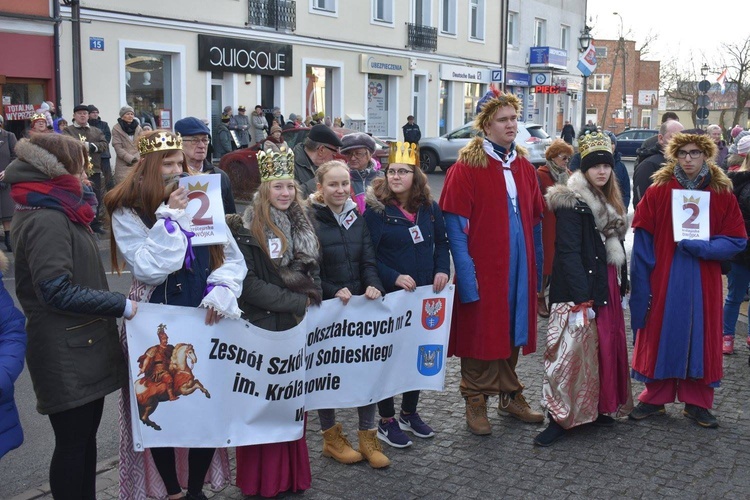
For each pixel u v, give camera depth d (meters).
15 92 15.70
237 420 3.85
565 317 4.78
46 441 4.98
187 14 18.84
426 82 28.67
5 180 3.29
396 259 4.67
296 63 22.45
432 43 28.38
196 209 3.59
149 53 18.47
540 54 36.56
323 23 23.28
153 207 3.49
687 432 4.99
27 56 15.62
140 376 3.55
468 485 4.26
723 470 4.42
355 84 24.97
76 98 16.50
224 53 19.88
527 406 5.24
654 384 5.17
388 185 4.71
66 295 3.21
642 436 4.93
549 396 4.82
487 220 4.83
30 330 3.35
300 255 4.00
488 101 4.91
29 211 3.27
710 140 4.98
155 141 3.50
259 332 3.81
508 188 4.90
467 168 4.86
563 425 4.75
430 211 4.77
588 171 4.84
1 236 11.48
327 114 24.48
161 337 3.58
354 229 4.49
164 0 18.22
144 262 3.38
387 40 26.30
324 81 24.19
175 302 3.64
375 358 4.51
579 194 4.80
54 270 3.19
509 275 4.87
